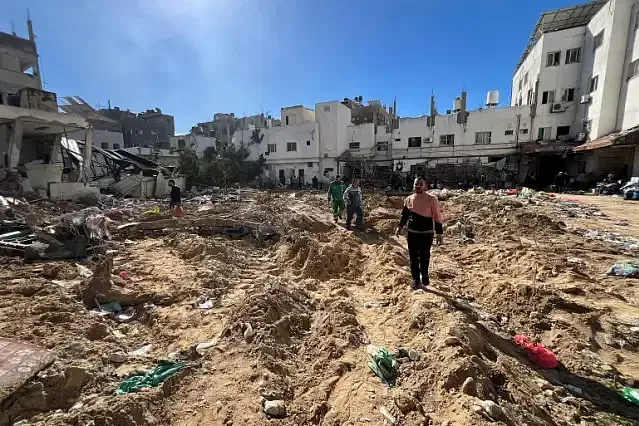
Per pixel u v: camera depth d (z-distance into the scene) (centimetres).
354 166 3519
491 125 3009
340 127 3731
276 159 4078
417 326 394
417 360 329
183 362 334
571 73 2661
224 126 5281
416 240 505
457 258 760
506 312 473
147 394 271
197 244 813
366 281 615
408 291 505
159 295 520
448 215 1252
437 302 438
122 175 2580
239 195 2319
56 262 703
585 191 2117
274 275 660
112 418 242
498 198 1466
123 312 480
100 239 834
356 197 1031
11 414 249
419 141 3347
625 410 289
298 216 1125
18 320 412
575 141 2573
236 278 634
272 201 1970
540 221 1020
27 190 1591
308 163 3878
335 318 422
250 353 342
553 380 328
